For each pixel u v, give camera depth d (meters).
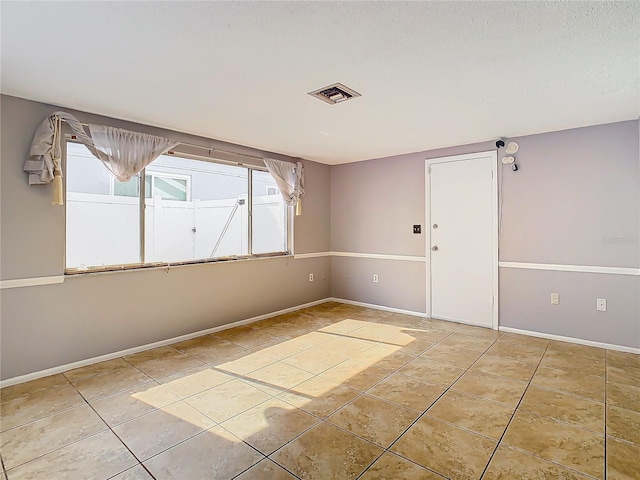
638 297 3.30
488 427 2.12
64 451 1.91
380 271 5.04
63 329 2.95
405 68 2.21
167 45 1.94
